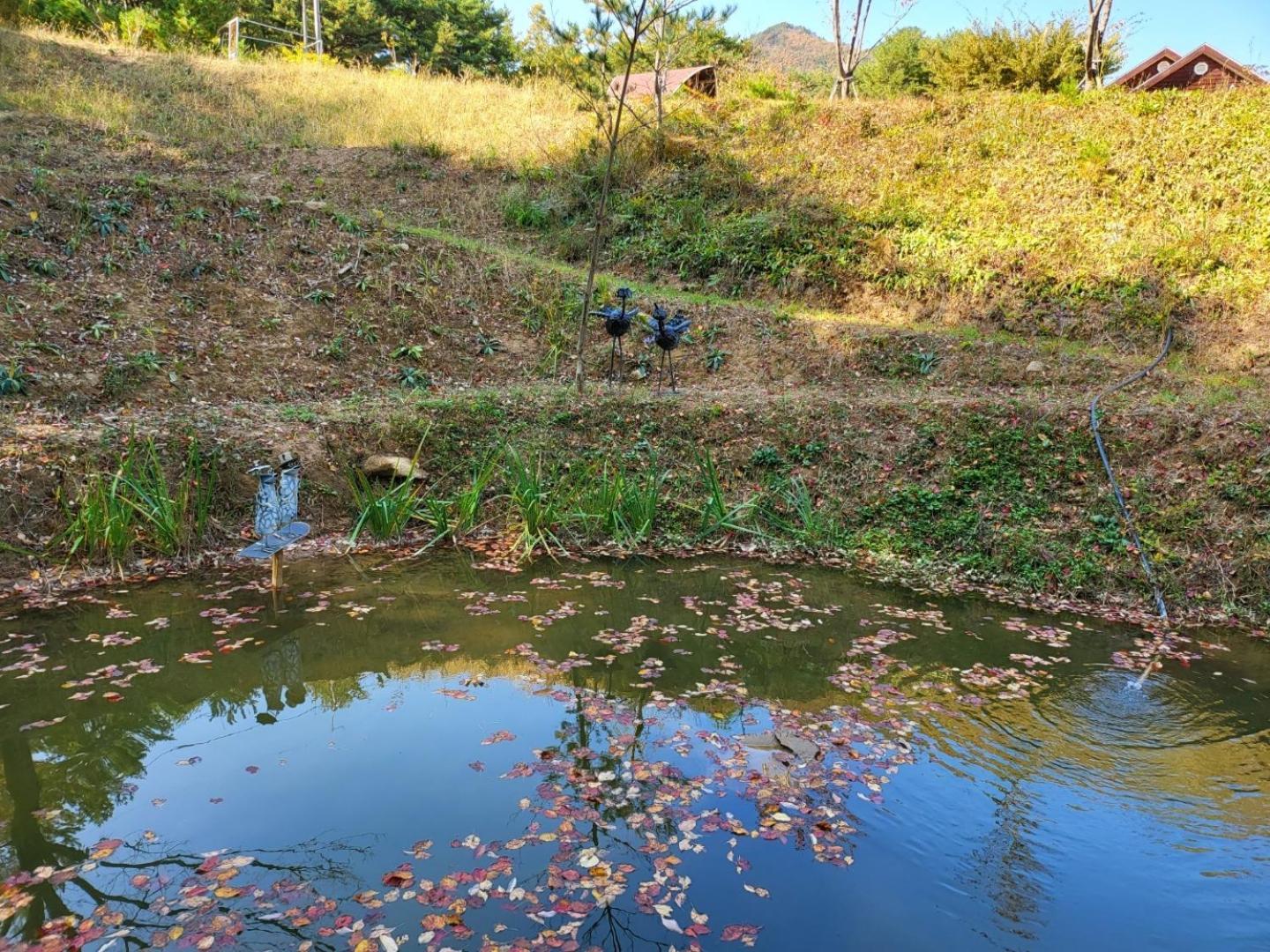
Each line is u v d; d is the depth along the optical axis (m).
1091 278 10.99
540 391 8.99
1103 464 7.48
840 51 19.38
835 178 14.41
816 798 3.43
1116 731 4.20
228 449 6.95
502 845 3.04
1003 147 14.50
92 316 8.51
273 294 9.96
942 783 3.60
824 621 5.73
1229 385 8.98
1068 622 5.95
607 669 4.77
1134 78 22.31
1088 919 2.76
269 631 5.15
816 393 9.31
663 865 2.95
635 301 11.47
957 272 11.48
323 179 14.16
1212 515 6.86
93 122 13.88
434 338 10.26
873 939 2.62
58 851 3.01
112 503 5.92
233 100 16.89
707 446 8.22
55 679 4.42
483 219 14.12
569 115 17.91
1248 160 12.68
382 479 7.45
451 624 5.39
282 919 2.63
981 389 9.45
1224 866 3.08
